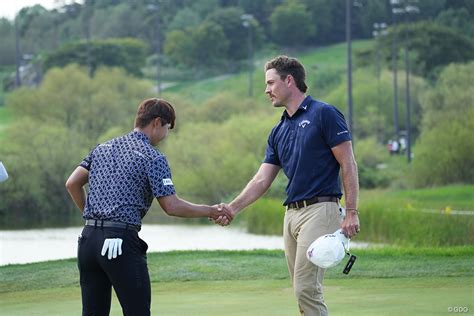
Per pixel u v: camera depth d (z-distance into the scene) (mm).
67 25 105188
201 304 10062
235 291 11172
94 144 59750
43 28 103750
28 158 53156
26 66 96562
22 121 55375
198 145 59438
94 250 7023
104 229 7008
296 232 7852
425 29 73312
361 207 30922
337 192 7824
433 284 11531
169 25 111000
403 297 10258
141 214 7168
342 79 86938
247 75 98375
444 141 50219
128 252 7008
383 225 29375
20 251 27781
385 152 65500
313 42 110562
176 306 9922
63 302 10492
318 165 7762
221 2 114562
